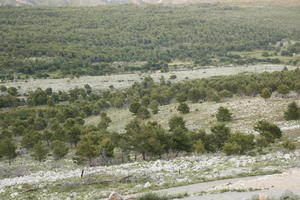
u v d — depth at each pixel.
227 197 21.02
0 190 36.41
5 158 70.56
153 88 163.88
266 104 98.81
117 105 144.88
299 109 79.50
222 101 120.12
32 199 32.06
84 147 53.47
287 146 49.69
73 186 35.62
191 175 35.16
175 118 79.69
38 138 81.19
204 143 59.72
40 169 53.38
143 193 27.98
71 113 125.50
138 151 59.69
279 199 18.70
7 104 161.12
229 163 40.50
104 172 41.50
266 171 31.73
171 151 60.09
